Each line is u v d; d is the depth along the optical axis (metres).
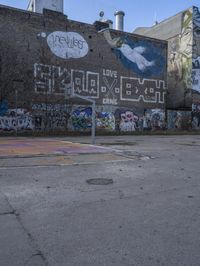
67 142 22.31
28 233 5.29
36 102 34.88
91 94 38.47
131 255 4.48
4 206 6.78
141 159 14.08
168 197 7.57
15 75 33.69
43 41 35.38
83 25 38.19
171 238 5.09
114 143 23.14
